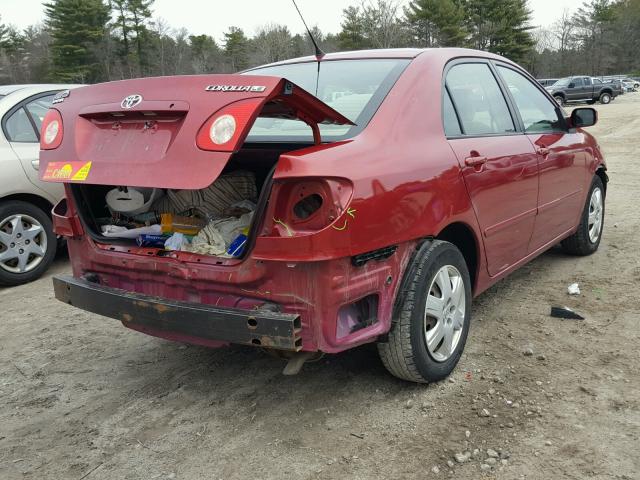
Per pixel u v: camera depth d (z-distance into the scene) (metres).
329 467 2.74
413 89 3.29
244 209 3.18
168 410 3.30
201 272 2.81
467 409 3.13
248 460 2.82
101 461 2.89
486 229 3.64
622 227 6.76
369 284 2.79
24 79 65.75
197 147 2.52
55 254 6.23
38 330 4.57
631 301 4.48
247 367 3.75
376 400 3.26
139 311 2.96
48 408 3.40
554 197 4.62
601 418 3.00
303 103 2.62
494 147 3.74
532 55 69.56
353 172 2.67
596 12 82.50
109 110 2.83
